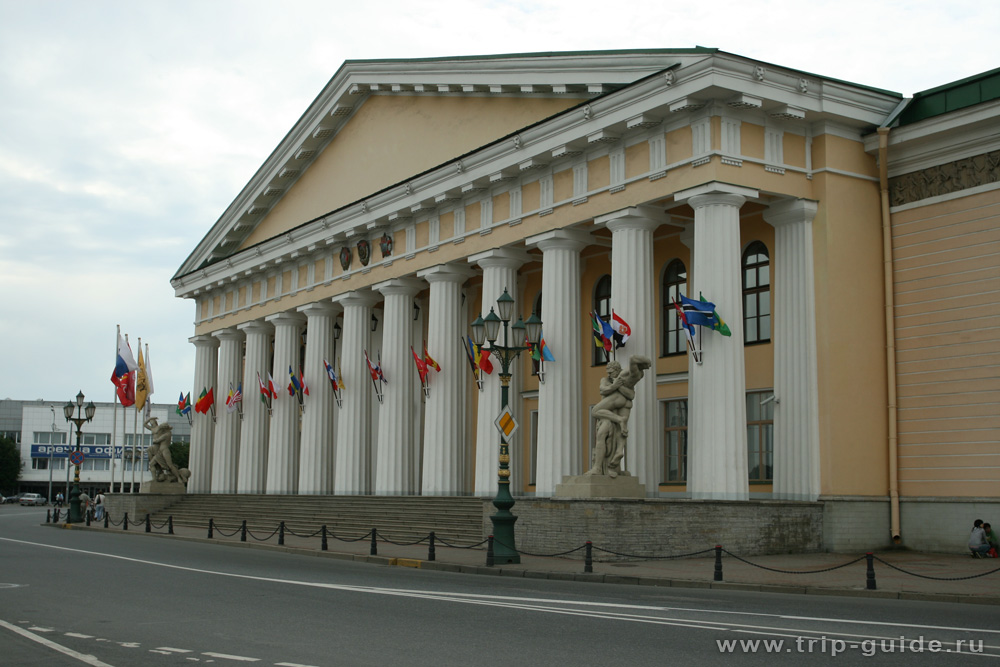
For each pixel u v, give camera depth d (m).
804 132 27.34
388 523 33.03
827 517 25.69
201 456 51.78
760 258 29.70
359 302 40.12
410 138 38.06
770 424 28.95
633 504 23.69
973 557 24.45
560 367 29.95
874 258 27.55
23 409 123.56
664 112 26.75
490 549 22.00
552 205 30.62
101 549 28.75
